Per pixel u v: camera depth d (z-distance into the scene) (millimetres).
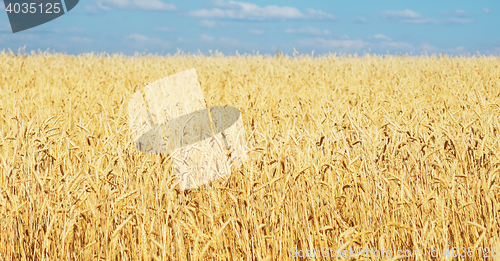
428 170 3590
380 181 3270
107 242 3010
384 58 16125
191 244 2857
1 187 3232
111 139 3625
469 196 3227
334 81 10828
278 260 3008
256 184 3029
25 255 3164
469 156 3574
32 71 12680
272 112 6543
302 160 3107
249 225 3113
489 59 14094
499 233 3072
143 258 2916
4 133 4641
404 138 3516
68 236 2727
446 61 15258
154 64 15258
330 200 3078
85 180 3111
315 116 5961
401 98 7336
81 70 13953
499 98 6277
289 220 3234
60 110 6883
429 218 2865
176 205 2885
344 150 3367
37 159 3492
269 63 15617
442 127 3627
